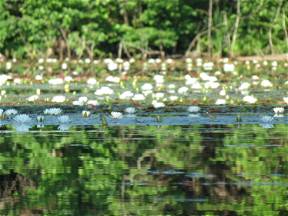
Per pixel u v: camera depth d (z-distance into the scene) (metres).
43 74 26.55
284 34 34.44
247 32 34.28
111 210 8.25
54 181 9.56
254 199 8.66
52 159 10.93
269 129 13.58
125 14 33.78
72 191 9.08
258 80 23.70
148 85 20.58
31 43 33.47
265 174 9.80
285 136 12.73
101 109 16.67
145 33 33.47
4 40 33.25
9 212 8.21
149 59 31.45
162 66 28.14
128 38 33.38
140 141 12.38
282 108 15.90
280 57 32.19
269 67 27.92
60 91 20.88
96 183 9.45
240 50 33.97
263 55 33.19
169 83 23.14
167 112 16.09
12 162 10.74
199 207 8.34
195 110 16.20
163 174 9.87
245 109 16.52
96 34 33.00
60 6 32.81
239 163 10.50
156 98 18.75
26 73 26.92
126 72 26.86
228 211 8.19
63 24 32.78
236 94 19.64
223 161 10.62
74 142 12.31
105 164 10.53
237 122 14.52
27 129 13.77
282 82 23.02
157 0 33.47
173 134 13.09
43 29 33.19
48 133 13.28
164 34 33.66
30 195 8.95
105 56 33.94
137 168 10.26
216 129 13.62
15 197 8.88
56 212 8.20
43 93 20.30
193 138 12.63
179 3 33.81
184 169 10.16
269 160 10.67
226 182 9.40
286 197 8.72
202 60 31.39
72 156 11.12
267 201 8.56
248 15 33.94
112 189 9.16
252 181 9.45
